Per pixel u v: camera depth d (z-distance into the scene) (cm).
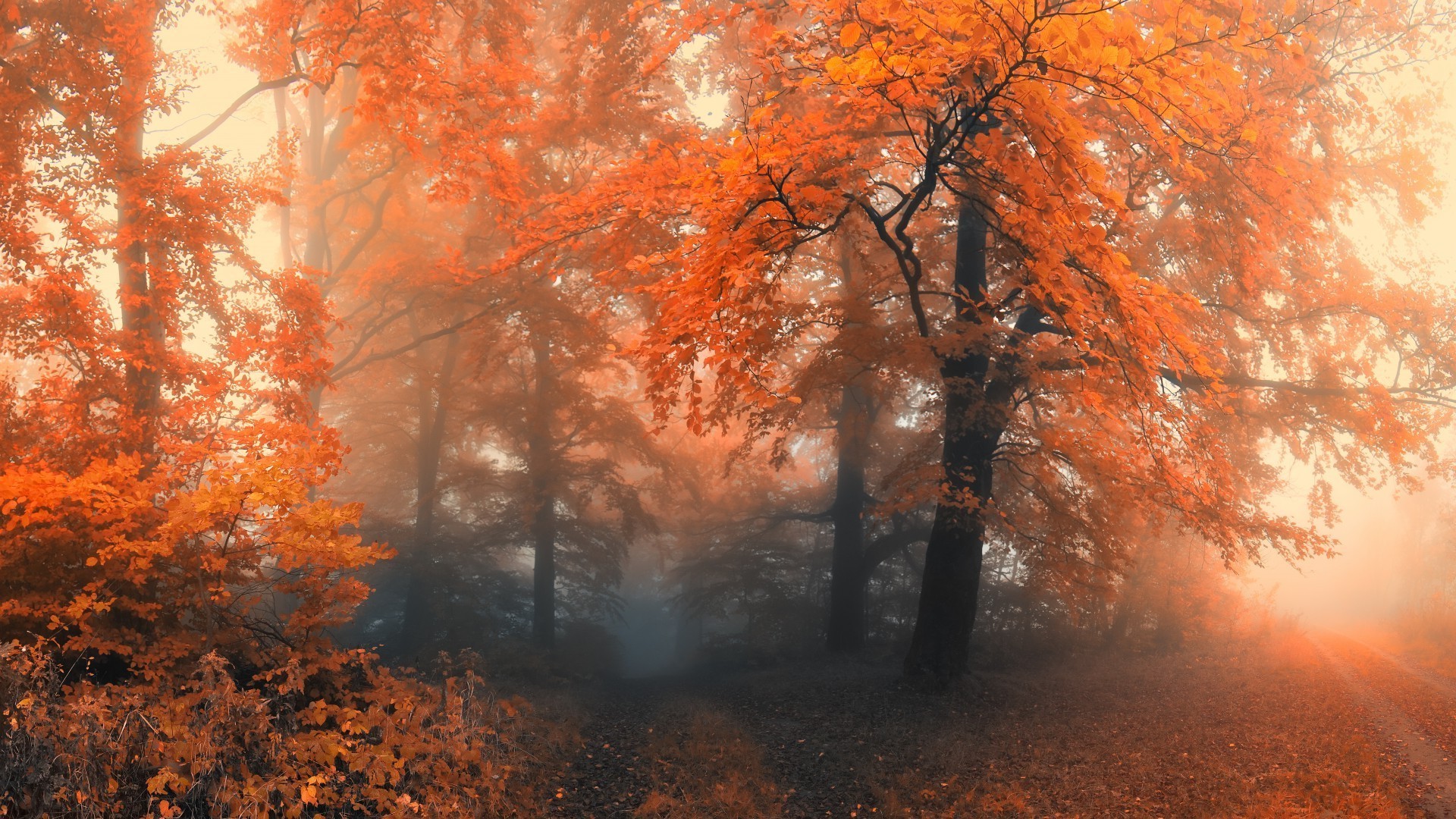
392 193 1543
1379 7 1187
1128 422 970
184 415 857
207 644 607
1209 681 1420
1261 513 1260
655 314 937
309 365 985
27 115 880
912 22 425
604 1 1078
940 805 751
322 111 1684
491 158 1073
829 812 757
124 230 864
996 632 2067
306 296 1012
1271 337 1212
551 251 939
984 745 956
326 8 1020
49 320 809
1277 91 1070
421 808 557
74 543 638
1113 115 910
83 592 614
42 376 876
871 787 808
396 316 1562
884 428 1984
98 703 488
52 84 888
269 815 508
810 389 1168
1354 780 720
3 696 466
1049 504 1221
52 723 472
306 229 1811
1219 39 407
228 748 518
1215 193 923
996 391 1213
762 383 476
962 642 1282
